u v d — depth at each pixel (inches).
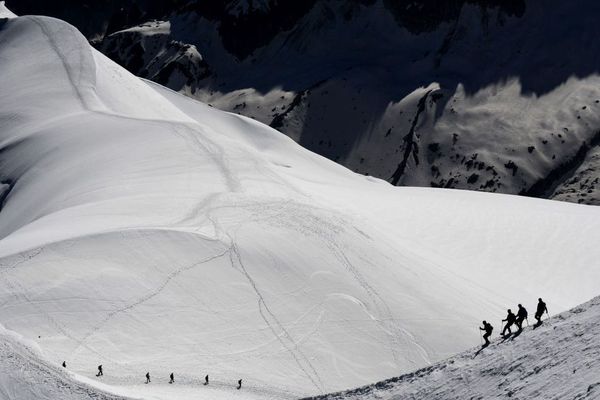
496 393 2490.2
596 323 2549.2
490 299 5674.2
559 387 2278.5
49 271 4702.3
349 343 4707.2
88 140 7780.5
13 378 3321.9
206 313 4672.7
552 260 7642.7
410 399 2783.0
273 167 7455.7
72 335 4284.0
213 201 5999.0
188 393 3799.2
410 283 5408.5
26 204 6875.0
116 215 5639.8
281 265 5201.8
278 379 4252.0
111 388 3400.6
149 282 4793.3
